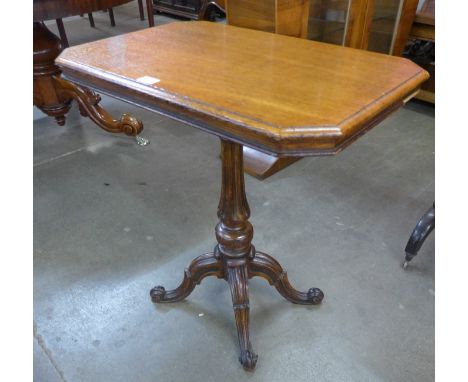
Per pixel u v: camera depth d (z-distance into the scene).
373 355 1.00
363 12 1.77
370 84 0.65
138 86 0.64
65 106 1.84
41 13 1.11
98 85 0.71
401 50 2.04
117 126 1.82
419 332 1.05
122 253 1.31
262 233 1.38
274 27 1.47
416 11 2.04
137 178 1.68
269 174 1.68
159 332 1.06
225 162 0.84
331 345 1.02
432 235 1.38
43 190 1.60
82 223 1.43
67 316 1.10
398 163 1.77
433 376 0.95
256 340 1.04
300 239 1.36
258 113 0.55
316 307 1.12
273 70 0.71
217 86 0.64
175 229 1.41
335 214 1.47
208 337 1.05
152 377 0.96
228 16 1.63
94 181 1.66
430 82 2.14
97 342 1.03
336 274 1.23
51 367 0.98
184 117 0.61
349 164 1.77
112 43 0.84
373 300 1.14
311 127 0.51
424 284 1.19
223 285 1.21
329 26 1.81
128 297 1.16
